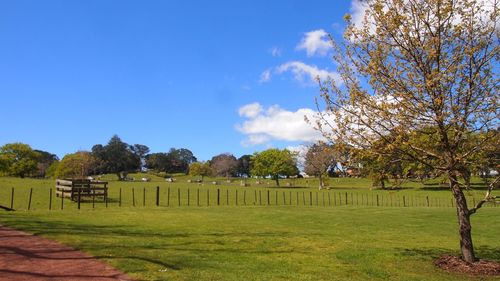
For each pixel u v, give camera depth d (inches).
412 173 505.7
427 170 496.7
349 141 485.7
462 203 504.1
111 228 736.3
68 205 1358.3
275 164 3784.5
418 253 585.6
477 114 462.6
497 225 978.7
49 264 436.8
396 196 2407.7
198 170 5954.7
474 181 582.6
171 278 396.2
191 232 733.3
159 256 495.2
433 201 2119.8
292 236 734.5
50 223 757.9
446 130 463.5
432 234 822.5
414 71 471.2
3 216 834.2
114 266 433.1
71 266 431.2
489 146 459.5
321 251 596.7
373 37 474.6
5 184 2260.1
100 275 399.2
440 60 470.6
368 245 659.4
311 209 1342.3
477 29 464.1
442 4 458.6
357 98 468.8
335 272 467.8
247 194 2330.2
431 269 492.7
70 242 559.8
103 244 556.7
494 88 456.8
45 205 1353.3
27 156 4350.4
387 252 588.7
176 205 1457.9
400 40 472.4
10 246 518.9
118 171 5575.8
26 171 4367.6
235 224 883.4
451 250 619.2
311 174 3698.3
